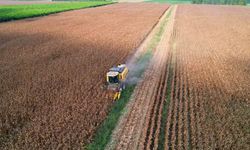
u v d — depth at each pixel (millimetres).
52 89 20844
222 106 18250
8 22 55094
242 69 25984
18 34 41781
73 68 25516
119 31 45500
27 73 24234
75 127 15734
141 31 45875
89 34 42344
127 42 36969
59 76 23484
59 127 15641
